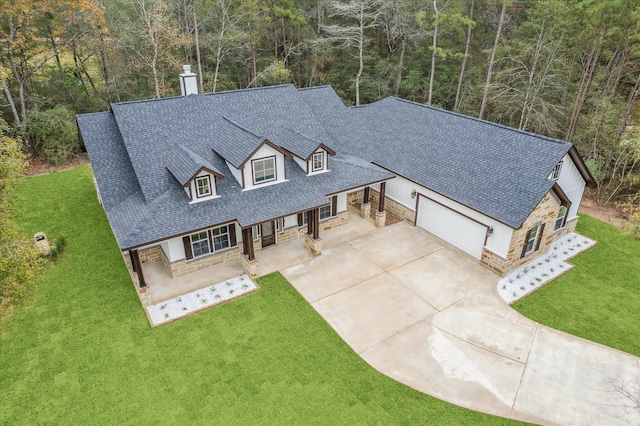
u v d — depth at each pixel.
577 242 19.69
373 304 15.27
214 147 17.92
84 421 10.87
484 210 16.66
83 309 14.86
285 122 20.34
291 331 13.94
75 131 28.42
